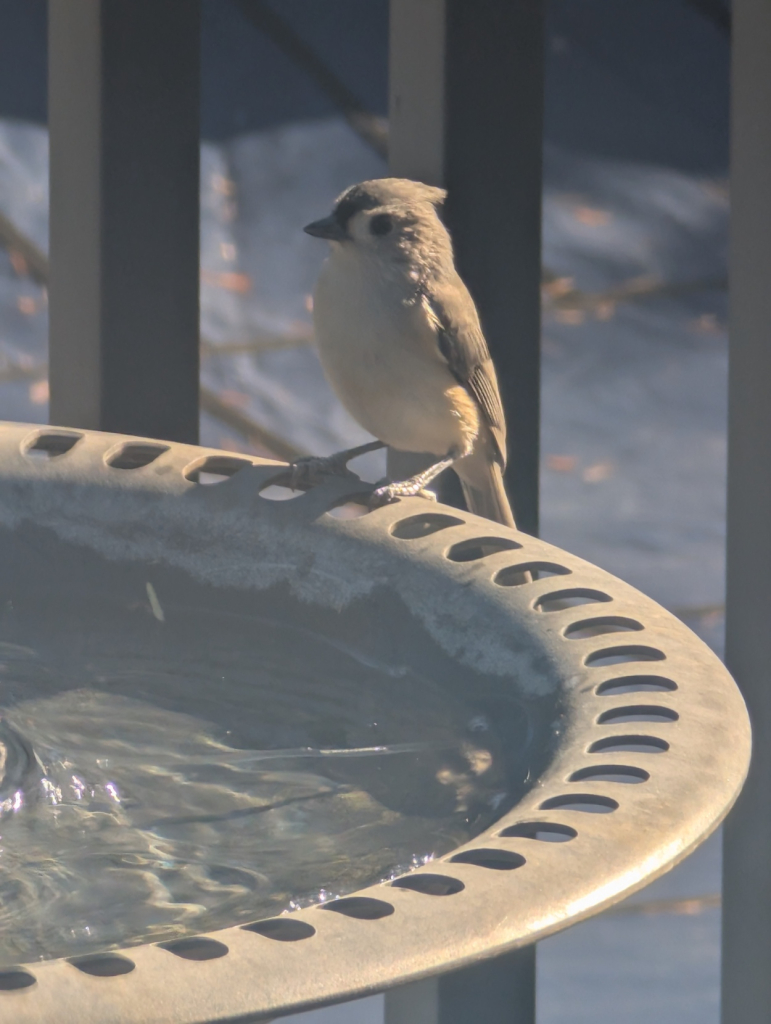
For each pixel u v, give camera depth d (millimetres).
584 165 20344
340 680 4223
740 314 5992
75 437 5250
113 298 6418
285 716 3975
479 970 5004
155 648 4520
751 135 5930
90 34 6324
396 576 4340
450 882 2324
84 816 3266
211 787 3463
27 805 3326
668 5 21328
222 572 4707
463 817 3197
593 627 3814
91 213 6402
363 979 2055
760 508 5934
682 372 18750
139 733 3850
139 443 5199
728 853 5918
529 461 6609
